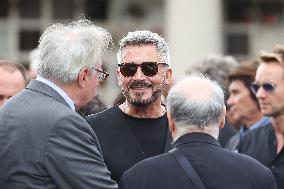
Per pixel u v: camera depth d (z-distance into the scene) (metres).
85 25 6.73
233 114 10.13
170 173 6.04
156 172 6.06
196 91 6.15
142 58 7.14
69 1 26.95
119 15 26.75
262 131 8.73
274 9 26.70
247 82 9.94
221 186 5.96
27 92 6.48
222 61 10.89
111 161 7.16
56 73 6.43
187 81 6.27
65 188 6.13
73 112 6.32
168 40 24.22
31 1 27.02
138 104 7.19
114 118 7.34
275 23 26.64
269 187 6.05
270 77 8.50
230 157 6.10
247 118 10.02
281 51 8.59
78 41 6.47
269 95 8.50
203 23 23.78
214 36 23.86
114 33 26.61
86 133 6.29
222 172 6.01
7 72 8.41
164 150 7.21
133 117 7.31
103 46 6.64
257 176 6.04
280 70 8.49
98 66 6.62
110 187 6.24
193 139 6.13
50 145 6.14
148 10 26.66
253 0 26.64
